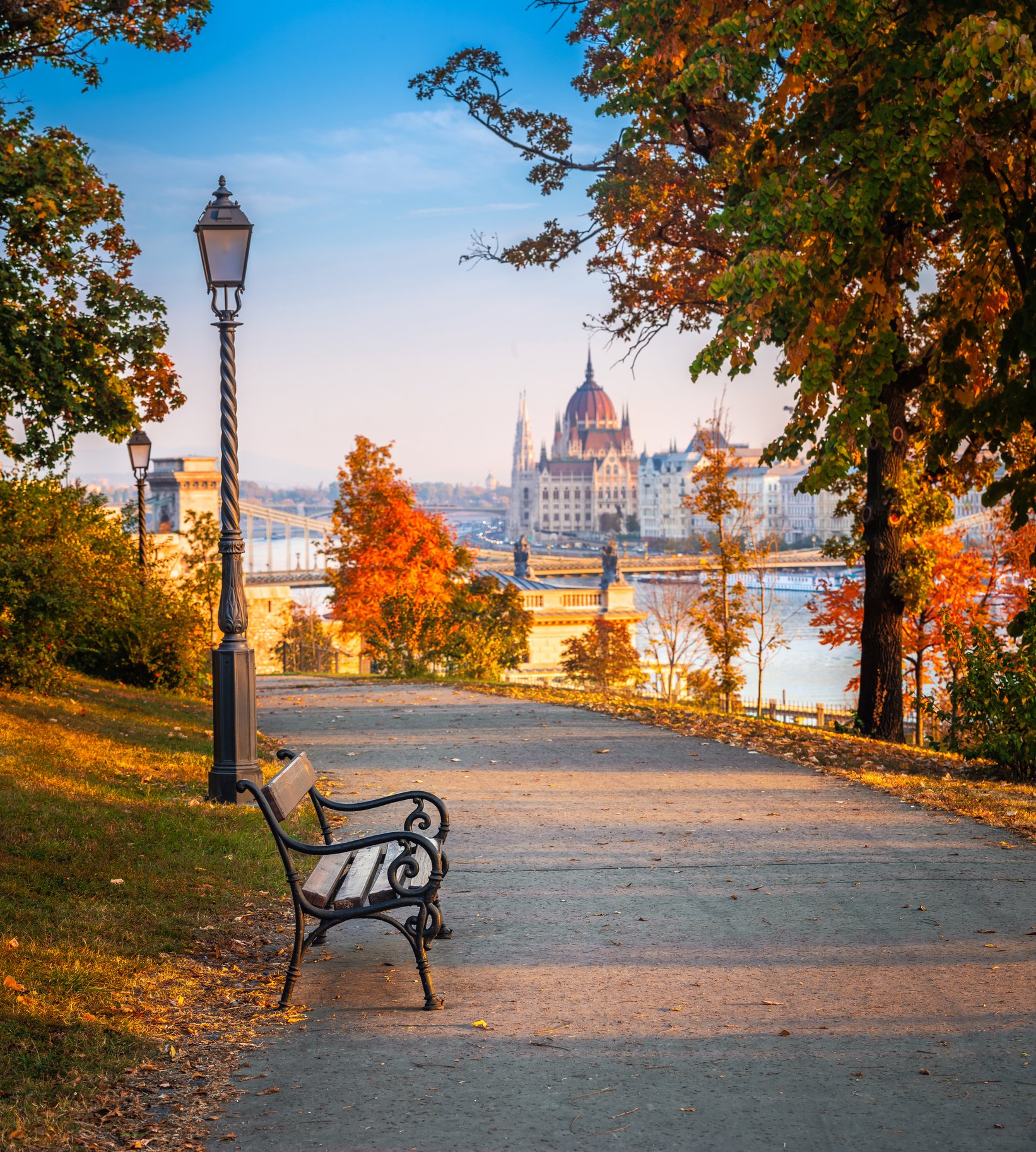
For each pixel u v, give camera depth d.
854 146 11.62
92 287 15.52
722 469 35.94
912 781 11.62
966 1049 4.90
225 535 10.20
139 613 20.34
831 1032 5.10
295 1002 5.54
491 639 42.31
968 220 12.58
